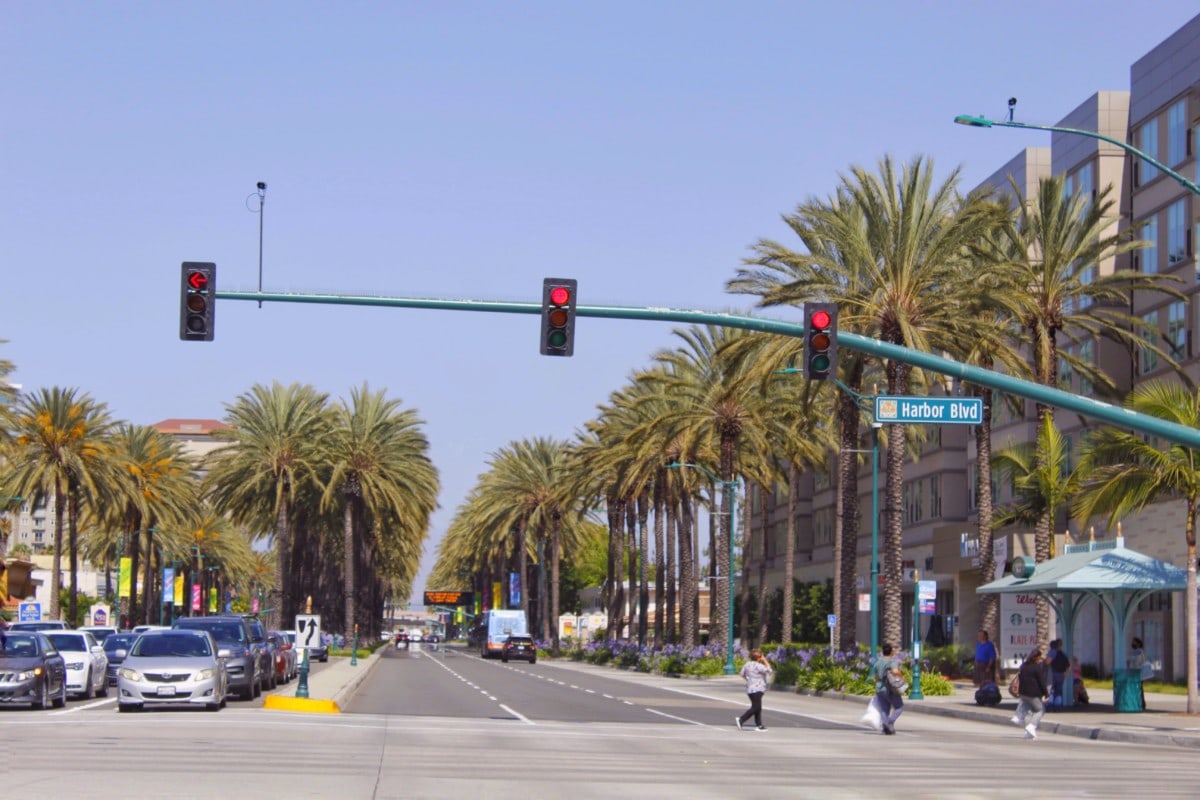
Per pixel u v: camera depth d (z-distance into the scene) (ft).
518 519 349.00
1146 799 55.21
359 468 266.57
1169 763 74.74
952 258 142.00
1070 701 118.62
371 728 86.79
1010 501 210.79
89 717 90.48
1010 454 163.22
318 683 148.15
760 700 98.02
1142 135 179.42
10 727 80.48
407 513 277.64
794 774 64.39
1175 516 158.10
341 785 53.26
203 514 385.91
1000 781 62.54
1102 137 78.28
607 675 221.87
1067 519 185.06
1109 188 154.20
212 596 476.95
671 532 260.83
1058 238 153.07
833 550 305.12
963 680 179.01
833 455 303.68
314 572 317.63
